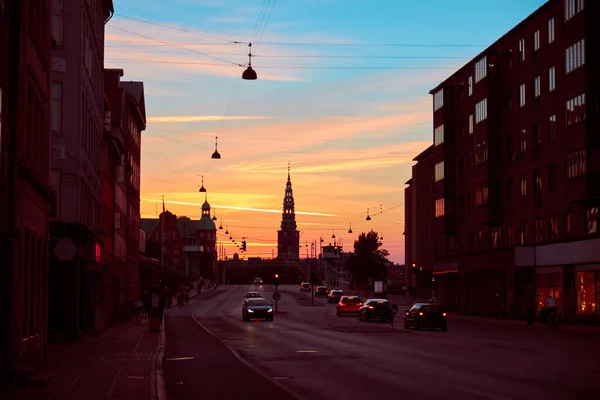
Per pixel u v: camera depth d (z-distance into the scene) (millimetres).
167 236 168500
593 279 51250
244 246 124562
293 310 83812
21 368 19578
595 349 29312
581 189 51094
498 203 67125
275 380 19719
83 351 29266
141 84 80750
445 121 78188
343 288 152750
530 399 15273
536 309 59219
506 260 63625
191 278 170875
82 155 37219
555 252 56281
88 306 41875
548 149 58188
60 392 16969
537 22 60281
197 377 20844
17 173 20297
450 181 77750
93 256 41562
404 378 19406
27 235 22312
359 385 18156
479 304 71062
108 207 52562
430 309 44406
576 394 16000
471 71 73062
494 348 29844
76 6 36375
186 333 42812
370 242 144875
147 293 67188
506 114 66125
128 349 30234
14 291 19609
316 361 24766
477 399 15383
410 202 116562
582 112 51781
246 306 59500
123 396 16406
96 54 43375
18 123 20109
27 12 21891
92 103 41562
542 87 59312
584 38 51688
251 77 37344
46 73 26031
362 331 43094
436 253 83875
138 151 80250
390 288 126375
